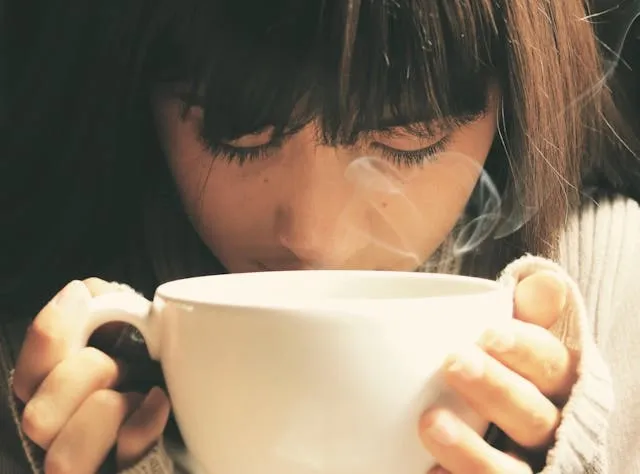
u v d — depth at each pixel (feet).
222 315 0.93
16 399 1.07
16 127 1.46
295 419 0.93
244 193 1.27
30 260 1.48
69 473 1.03
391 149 1.25
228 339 0.93
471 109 1.28
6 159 1.49
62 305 1.04
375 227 1.29
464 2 1.18
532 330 1.01
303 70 1.14
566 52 1.44
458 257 1.55
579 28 1.49
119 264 1.52
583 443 1.01
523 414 0.99
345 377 0.91
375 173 1.25
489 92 1.30
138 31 1.26
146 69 1.29
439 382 0.94
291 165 1.23
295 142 1.21
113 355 1.13
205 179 1.29
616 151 1.72
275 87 1.16
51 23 1.37
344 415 0.92
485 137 1.34
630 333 1.56
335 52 1.13
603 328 1.52
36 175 1.48
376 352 0.91
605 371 1.05
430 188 1.30
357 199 1.26
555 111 1.42
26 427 1.03
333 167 1.23
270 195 1.26
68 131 1.42
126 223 1.50
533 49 1.31
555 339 1.03
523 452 1.02
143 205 1.50
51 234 1.47
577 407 1.01
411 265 1.36
